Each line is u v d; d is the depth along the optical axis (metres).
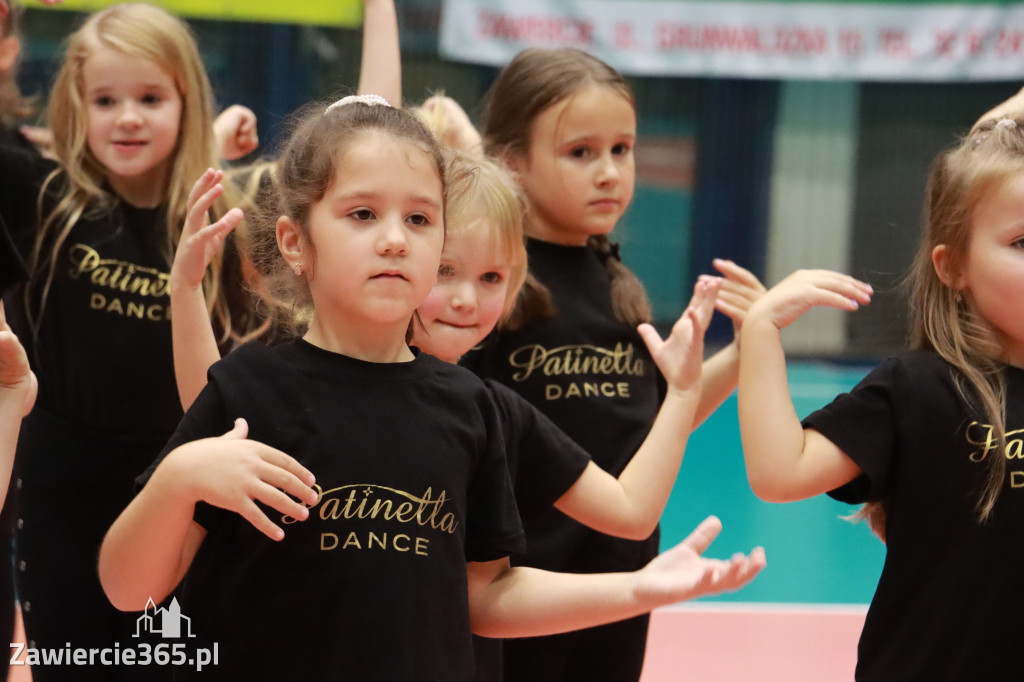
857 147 14.84
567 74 3.73
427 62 13.95
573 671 3.60
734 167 14.88
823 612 5.78
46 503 3.61
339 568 2.20
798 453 2.68
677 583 2.13
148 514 2.11
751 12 14.07
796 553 6.78
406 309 2.29
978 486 2.57
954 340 2.74
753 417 2.75
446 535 2.28
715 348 14.41
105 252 3.66
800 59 14.16
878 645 2.67
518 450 2.55
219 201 3.72
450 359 3.12
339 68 13.48
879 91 14.74
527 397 3.54
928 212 2.96
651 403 3.74
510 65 3.96
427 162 2.34
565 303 3.67
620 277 3.87
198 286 2.89
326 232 2.30
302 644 2.18
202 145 3.80
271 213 2.71
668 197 14.95
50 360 3.65
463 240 3.05
